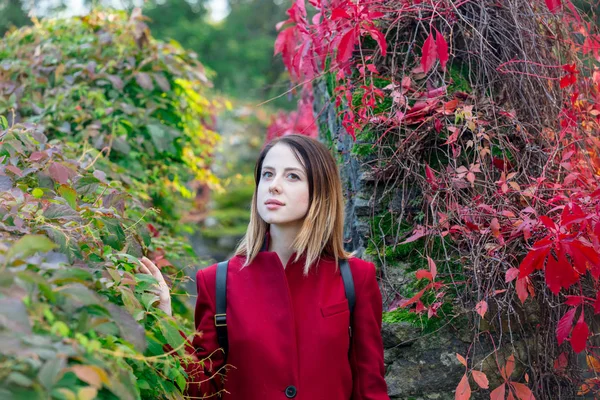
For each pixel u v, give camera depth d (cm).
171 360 140
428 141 213
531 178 202
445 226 199
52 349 94
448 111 203
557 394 206
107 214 164
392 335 204
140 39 325
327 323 175
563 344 207
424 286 208
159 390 144
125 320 117
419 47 226
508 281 185
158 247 289
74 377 98
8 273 95
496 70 215
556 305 198
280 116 448
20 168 176
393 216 217
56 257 117
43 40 330
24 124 188
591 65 229
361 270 184
